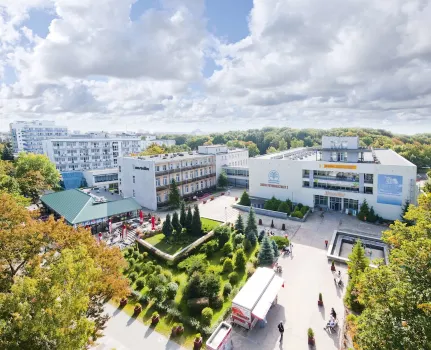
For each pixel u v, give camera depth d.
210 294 23.72
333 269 29.14
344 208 48.41
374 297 13.70
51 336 11.17
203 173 67.62
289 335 20.38
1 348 10.84
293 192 53.38
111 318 22.66
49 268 14.75
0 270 16.00
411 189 41.59
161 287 24.59
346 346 18.77
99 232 40.56
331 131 157.12
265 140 152.25
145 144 146.62
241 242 35.16
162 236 39.06
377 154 56.81
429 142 133.50
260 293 22.12
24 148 135.00
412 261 13.34
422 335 10.97
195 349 19.11
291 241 37.16
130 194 59.22
